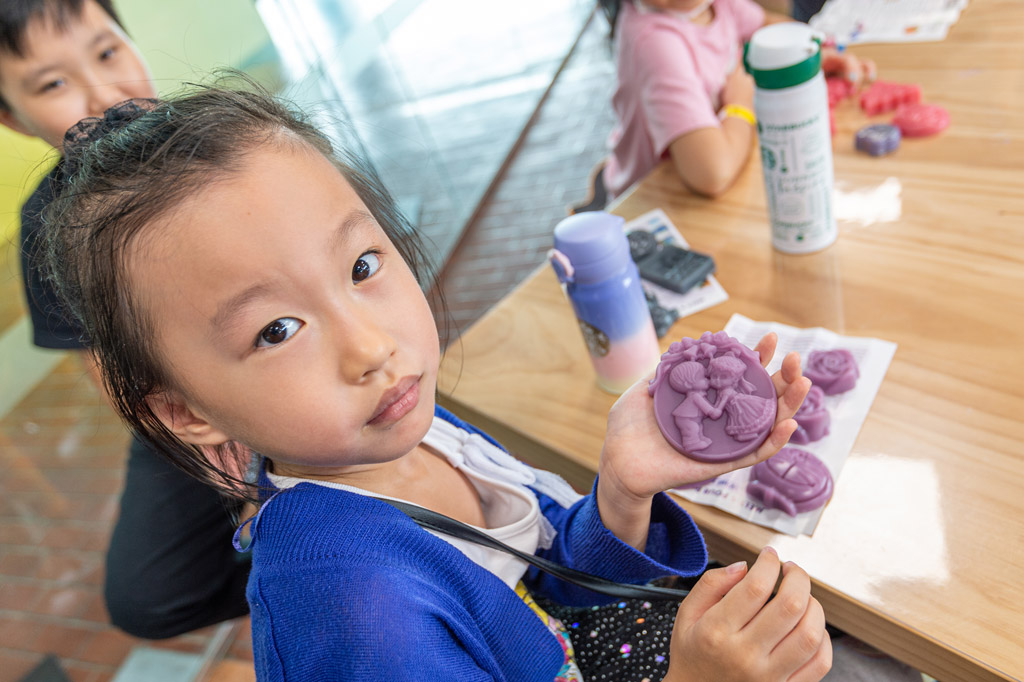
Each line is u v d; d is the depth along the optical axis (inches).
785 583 21.1
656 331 37.2
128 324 18.7
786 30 35.7
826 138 36.6
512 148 126.0
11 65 41.4
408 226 26.5
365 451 19.6
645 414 24.7
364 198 23.1
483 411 36.7
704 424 23.0
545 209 111.3
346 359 18.4
